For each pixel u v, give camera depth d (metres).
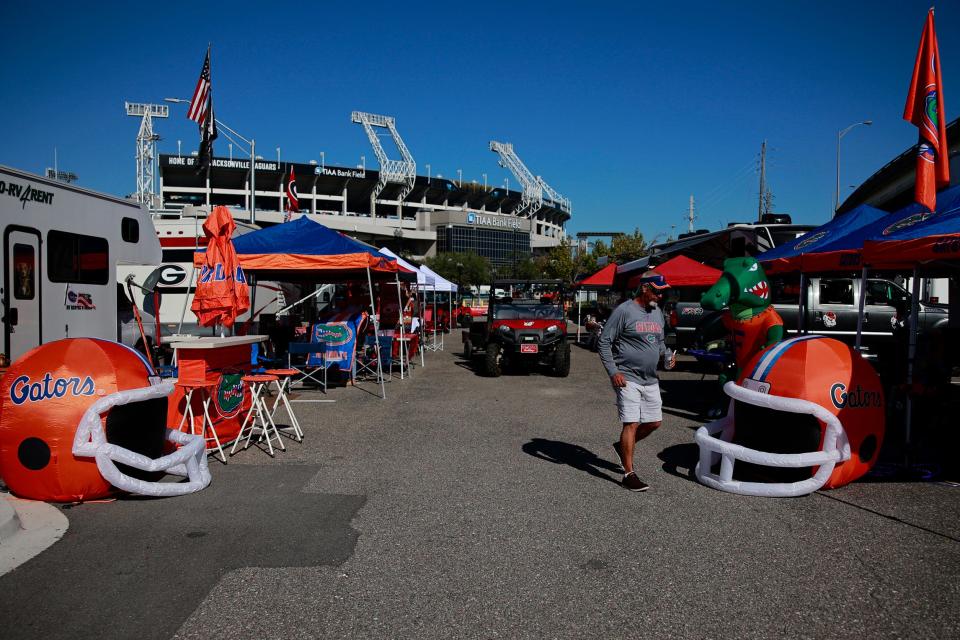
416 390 11.22
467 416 8.70
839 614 3.30
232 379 6.98
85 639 2.98
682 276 15.24
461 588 3.57
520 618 3.24
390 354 12.83
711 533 4.41
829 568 3.85
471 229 139.88
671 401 10.20
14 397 4.80
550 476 5.79
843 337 12.34
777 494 5.14
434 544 4.19
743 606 3.38
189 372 6.39
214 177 116.94
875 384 5.48
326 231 11.29
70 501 4.86
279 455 6.51
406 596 3.46
